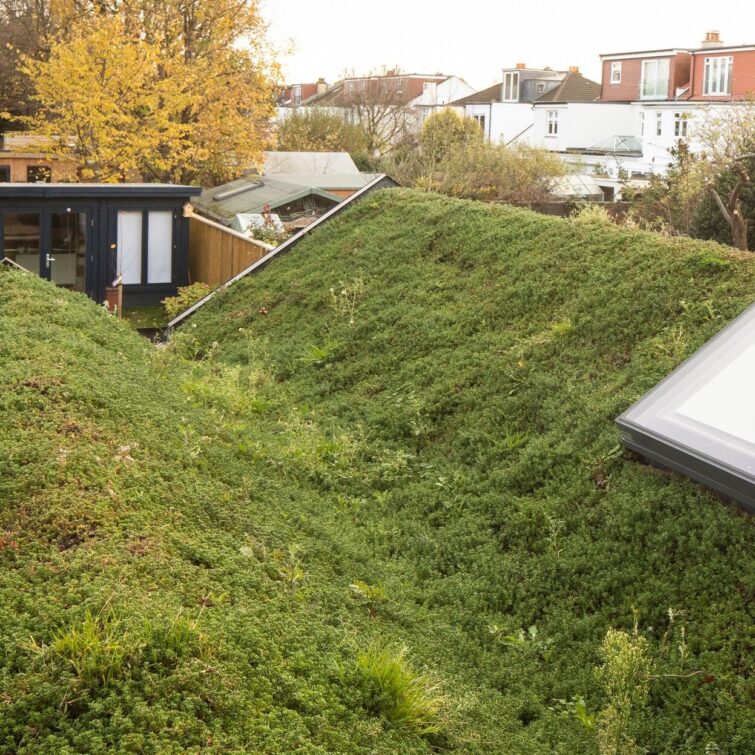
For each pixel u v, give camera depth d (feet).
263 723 13.42
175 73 100.48
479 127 154.20
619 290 33.94
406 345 38.73
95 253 69.67
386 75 235.40
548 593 22.88
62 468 18.92
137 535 17.56
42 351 26.99
